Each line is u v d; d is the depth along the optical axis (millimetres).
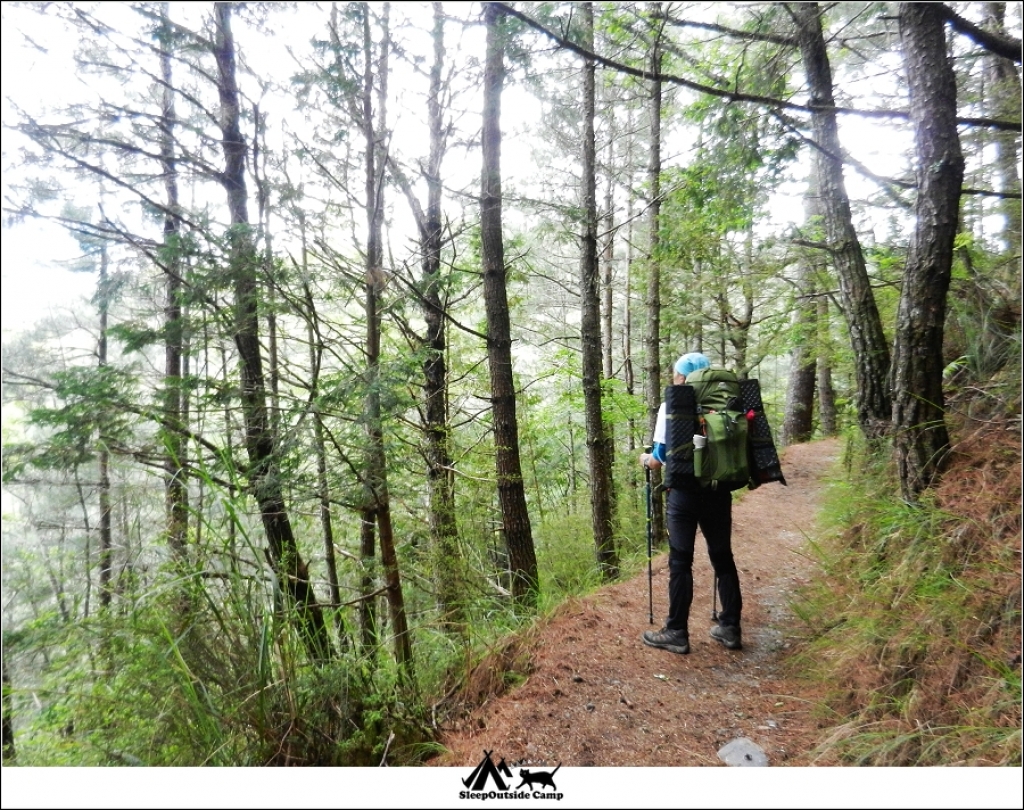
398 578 4301
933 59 3281
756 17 4062
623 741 2625
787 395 13719
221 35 4234
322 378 4016
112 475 4168
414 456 5555
